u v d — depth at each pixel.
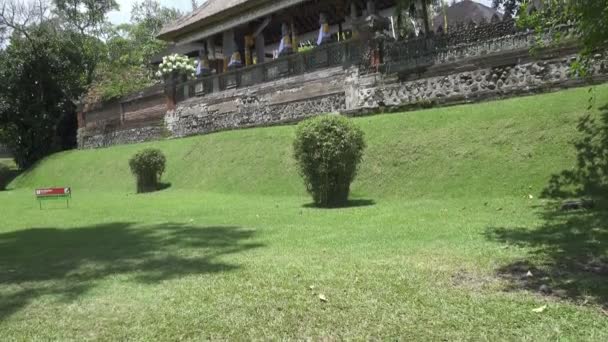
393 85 15.77
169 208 12.35
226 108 22.59
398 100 15.62
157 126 26.77
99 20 41.88
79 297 4.97
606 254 5.46
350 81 17.27
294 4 22.19
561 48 12.20
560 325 3.66
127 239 8.30
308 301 4.43
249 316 4.15
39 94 34.16
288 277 5.21
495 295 4.36
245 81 22.23
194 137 21.73
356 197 11.83
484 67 13.66
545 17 7.55
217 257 6.46
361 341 3.57
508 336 3.53
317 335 3.72
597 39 6.12
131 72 34.09
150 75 36.31
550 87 12.22
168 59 26.14
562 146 10.15
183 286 5.11
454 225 7.67
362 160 12.71
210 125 23.44
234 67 25.78
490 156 10.93
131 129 28.59
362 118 15.16
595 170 9.23
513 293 4.41
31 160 34.31
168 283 5.26
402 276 5.03
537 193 9.51
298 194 13.33
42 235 9.35
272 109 20.41
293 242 7.20
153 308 4.48
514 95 12.80
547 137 10.51
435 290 4.56
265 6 23.27
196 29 26.91
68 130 35.72
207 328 3.96
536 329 3.62
